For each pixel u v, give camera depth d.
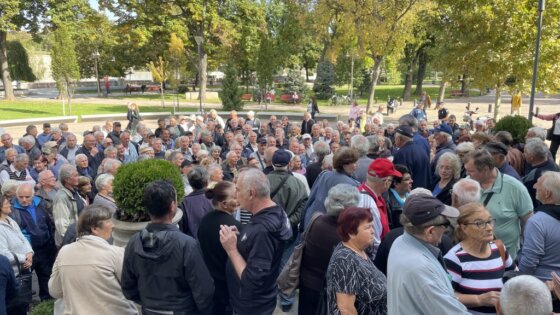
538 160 5.36
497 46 15.45
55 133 11.63
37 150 9.20
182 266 3.04
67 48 29.11
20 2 35.38
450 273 3.13
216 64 51.00
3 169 8.09
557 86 15.21
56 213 5.47
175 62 37.97
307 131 14.56
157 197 3.05
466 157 4.60
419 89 49.50
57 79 29.12
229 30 38.75
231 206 3.81
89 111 31.83
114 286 3.29
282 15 46.94
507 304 2.22
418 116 19.95
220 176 5.76
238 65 47.31
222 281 3.82
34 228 5.55
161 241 2.99
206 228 3.80
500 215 4.28
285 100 41.59
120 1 37.06
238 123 13.73
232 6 39.72
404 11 25.20
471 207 3.12
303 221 5.15
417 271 2.47
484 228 3.03
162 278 3.04
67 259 3.22
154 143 9.80
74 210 5.57
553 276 3.04
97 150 9.89
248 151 10.36
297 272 3.69
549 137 12.58
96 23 40.66
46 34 37.81
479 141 6.82
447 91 51.53
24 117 27.70
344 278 2.83
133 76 78.12
